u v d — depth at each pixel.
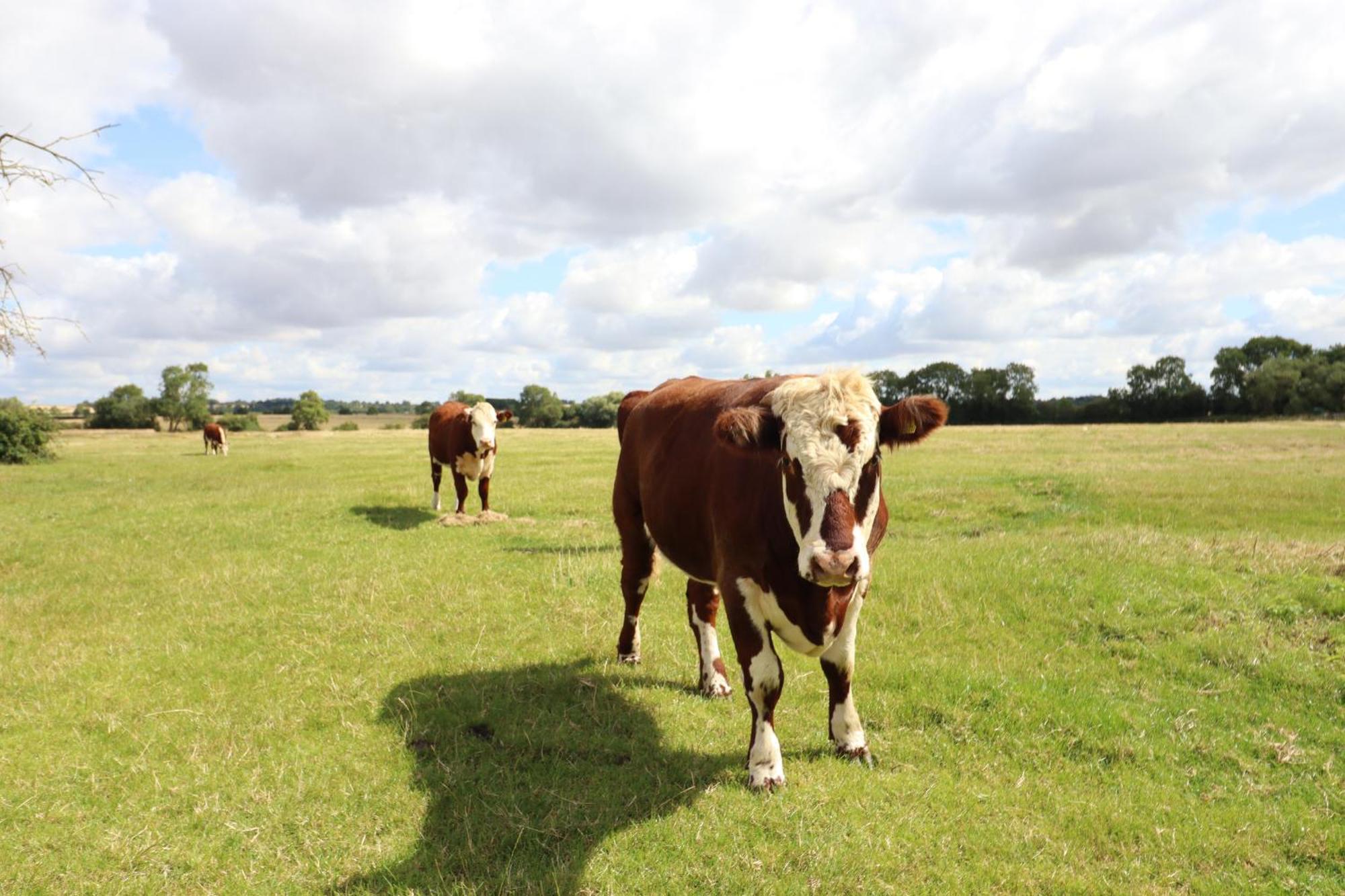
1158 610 6.77
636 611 6.19
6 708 5.50
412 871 3.56
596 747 4.72
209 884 3.54
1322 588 7.01
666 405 5.72
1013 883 3.44
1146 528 11.16
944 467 20.62
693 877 3.48
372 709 5.31
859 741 4.57
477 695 5.45
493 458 13.77
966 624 6.82
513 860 3.60
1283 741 4.76
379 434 64.50
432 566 9.36
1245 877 3.54
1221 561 8.07
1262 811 4.05
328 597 8.04
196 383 97.75
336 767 4.52
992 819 3.94
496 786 4.28
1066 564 8.14
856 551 3.51
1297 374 76.31
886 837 3.72
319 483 19.72
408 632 6.93
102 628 7.32
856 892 3.37
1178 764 4.57
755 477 4.17
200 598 8.19
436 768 4.51
